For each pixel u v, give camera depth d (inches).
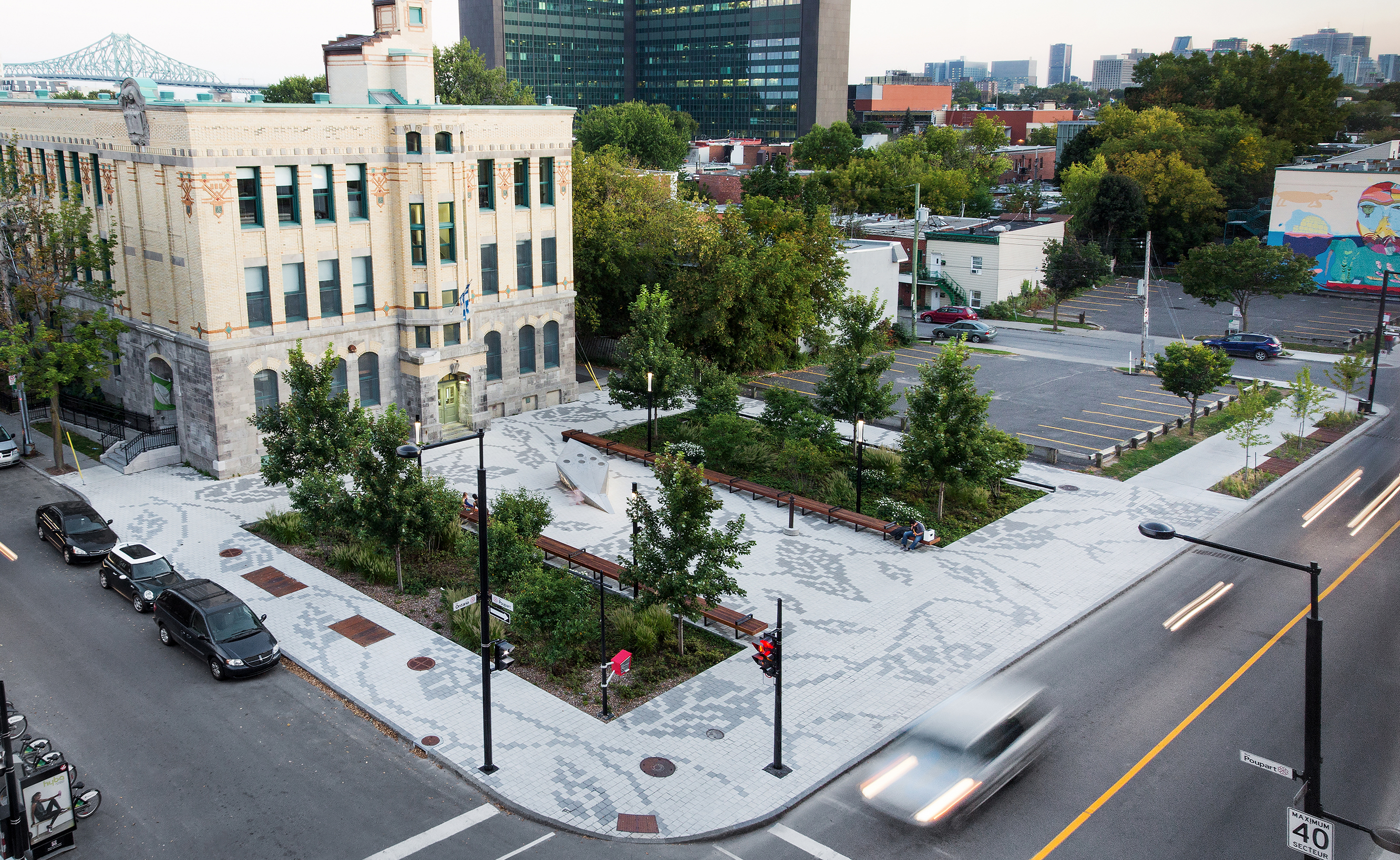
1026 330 2613.2
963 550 1235.2
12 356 1386.6
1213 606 1095.0
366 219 1502.2
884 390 1505.9
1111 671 955.3
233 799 751.1
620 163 2230.6
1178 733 849.5
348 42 1572.3
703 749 820.0
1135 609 1088.2
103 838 705.0
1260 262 2321.6
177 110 1304.1
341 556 1151.0
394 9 1534.2
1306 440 1688.0
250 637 938.1
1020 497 1413.6
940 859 695.1
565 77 7775.6
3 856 675.4
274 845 699.4
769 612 1063.0
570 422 1715.1
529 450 1568.7
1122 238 3457.2
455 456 1535.4
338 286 1494.8
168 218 1389.0
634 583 973.2
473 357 1640.0
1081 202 3491.6
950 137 4407.0
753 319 1998.0
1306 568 587.2
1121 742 837.8
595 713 871.7
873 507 1358.3
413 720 853.8
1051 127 6530.5
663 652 979.3
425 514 1071.6
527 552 1024.9
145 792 757.9
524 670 941.8
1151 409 1852.9
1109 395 1952.5
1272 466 1550.2
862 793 770.2
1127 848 705.0
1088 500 1406.3
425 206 1507.1
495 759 800.3
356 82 1541.6
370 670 935.0
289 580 1120.2
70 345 1414.9
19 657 956.6
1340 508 1391.5
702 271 1963.6
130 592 1061.8
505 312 1688.0
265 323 1435.8
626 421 1721.2
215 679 924.6
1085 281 2596.0
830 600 1093.1
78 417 1651.1
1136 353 2314.2
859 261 2396.7
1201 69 5027.1
